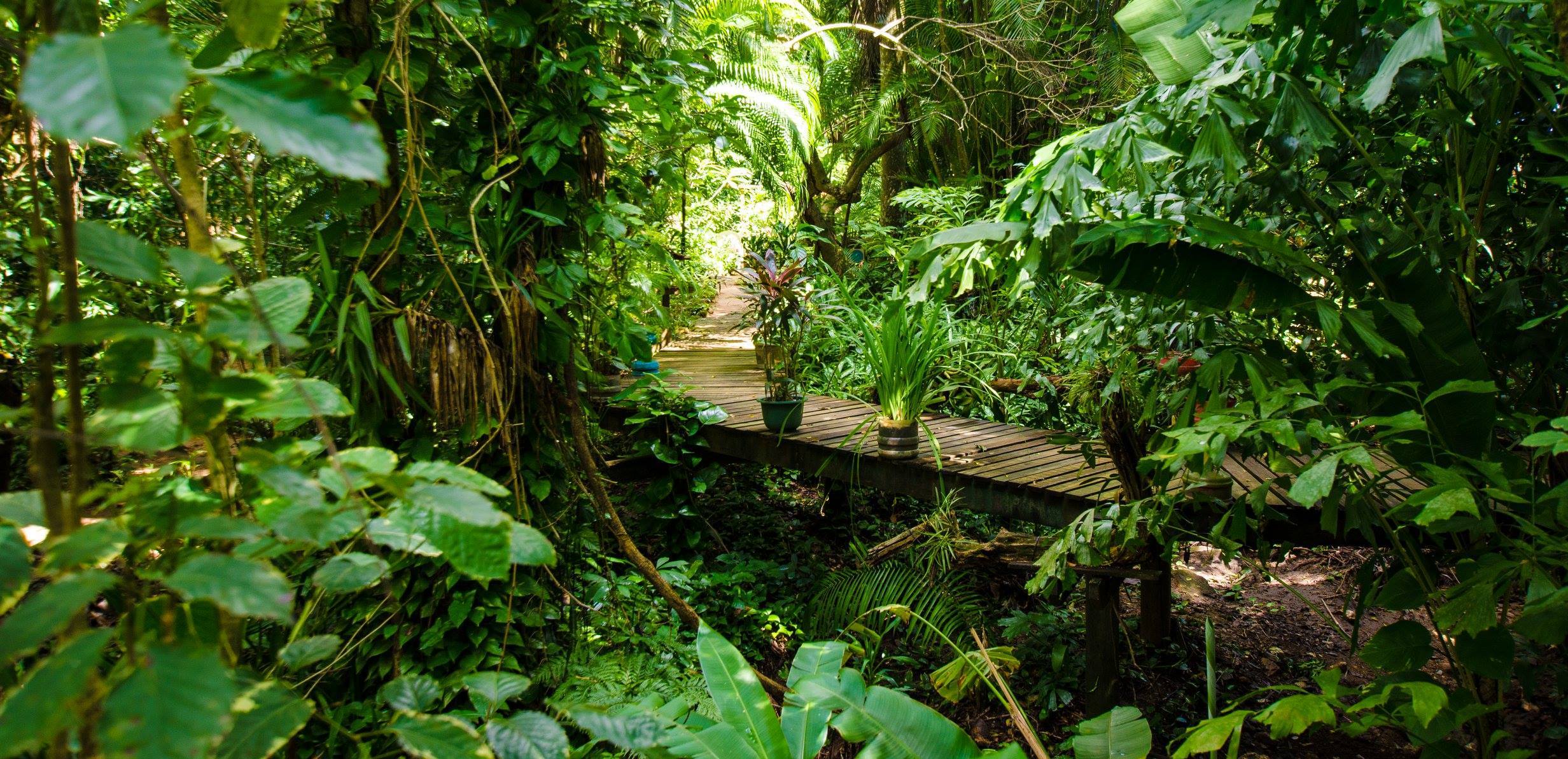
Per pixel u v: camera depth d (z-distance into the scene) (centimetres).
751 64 696
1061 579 272
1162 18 193
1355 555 505
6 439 219
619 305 268
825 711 146
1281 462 193
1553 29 184
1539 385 213
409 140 175
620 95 232
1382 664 166
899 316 402
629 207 241
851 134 862
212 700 37
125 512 55
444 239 227
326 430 55
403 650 224
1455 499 139
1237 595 482
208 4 182
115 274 47
